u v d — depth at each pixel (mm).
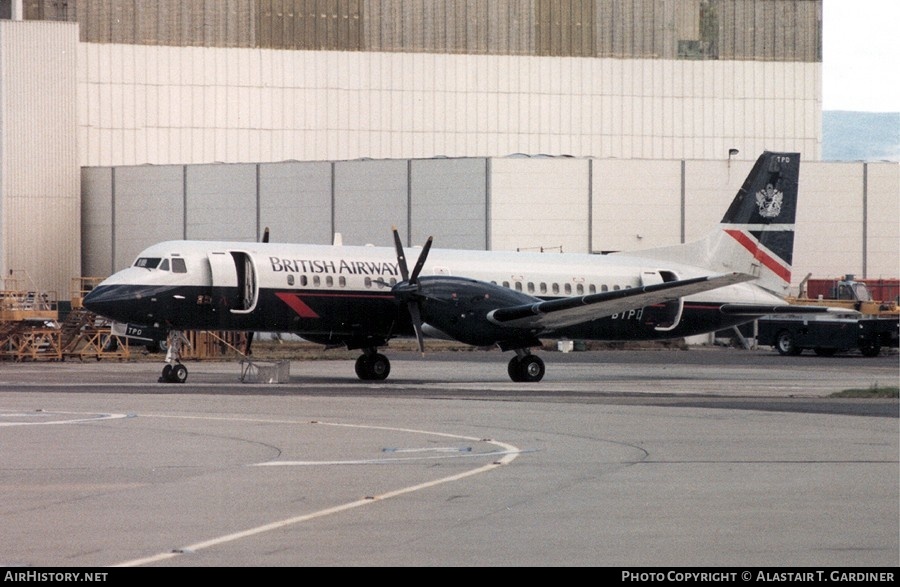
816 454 60188
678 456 59219
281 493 47250
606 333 137375
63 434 68188
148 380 123188
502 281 134125
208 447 62281
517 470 53938
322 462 56500
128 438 66250
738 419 79000
